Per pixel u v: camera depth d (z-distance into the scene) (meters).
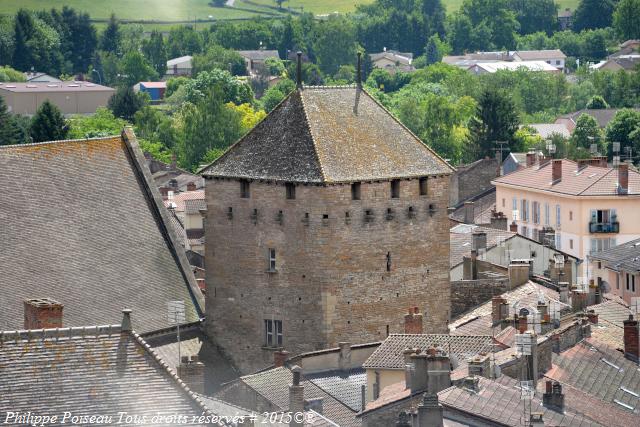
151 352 133.75
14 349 131.88
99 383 131.88
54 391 130.88
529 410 160.25
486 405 160.12
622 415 178.75
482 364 169.75
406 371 175.75
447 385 167.00
